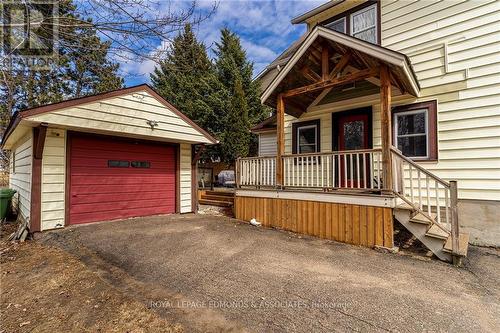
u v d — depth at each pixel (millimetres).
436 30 5789
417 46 6031
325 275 3480
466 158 5328
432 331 2260
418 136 5945
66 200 6035
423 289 3094
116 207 6996
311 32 5547
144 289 3027
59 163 5961
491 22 5160
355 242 5027
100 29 3785
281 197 6262
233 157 16172
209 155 17156
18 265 3838
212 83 17547
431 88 5797
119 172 7086
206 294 2906
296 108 7695
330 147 7367
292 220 6043
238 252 4426
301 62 5875
